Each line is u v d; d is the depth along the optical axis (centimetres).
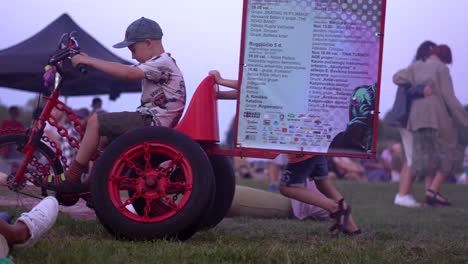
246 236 462
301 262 348
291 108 429
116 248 364
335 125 430
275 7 430
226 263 340
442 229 582
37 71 923
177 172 454
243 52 430
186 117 426
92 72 955
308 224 595
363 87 430
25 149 468
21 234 342
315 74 430
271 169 1073
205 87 430
